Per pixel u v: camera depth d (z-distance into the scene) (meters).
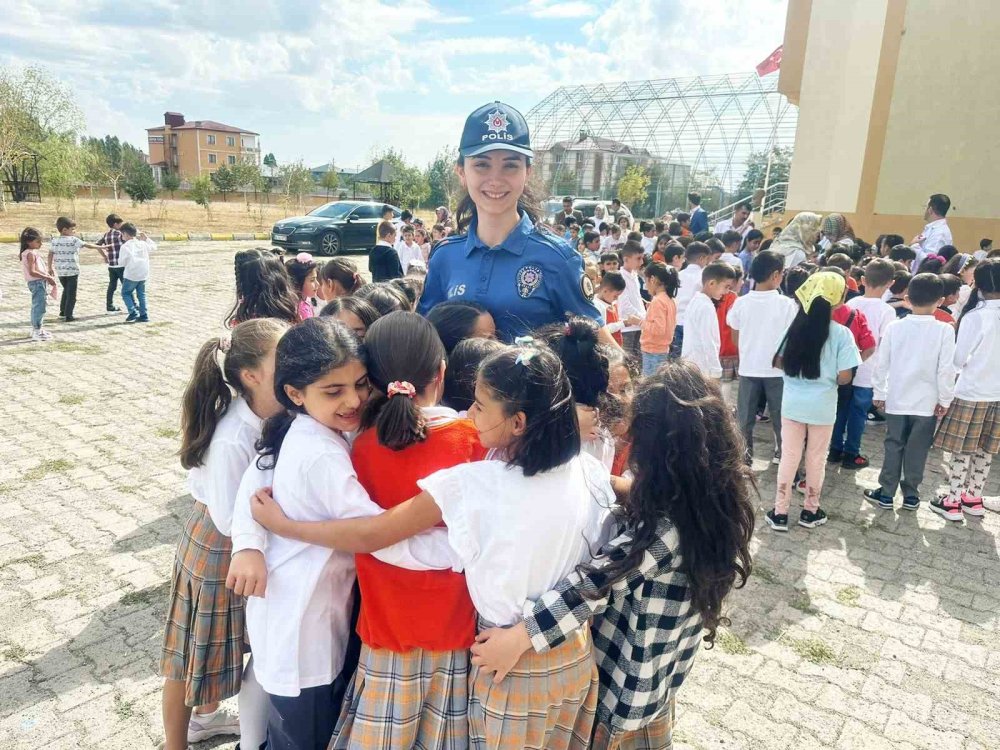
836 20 11.60
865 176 11.92
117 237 9.79
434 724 1.60
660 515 1.59
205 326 9.38
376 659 1.60
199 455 1.95
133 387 6.60
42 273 8.05
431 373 1.65
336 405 1.63
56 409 5.90
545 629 1.47
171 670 2.10
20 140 25.08
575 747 1.70
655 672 1.65
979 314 4.18
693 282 6.77
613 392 1.92
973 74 11.02
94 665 2.82
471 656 1.57
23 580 3.38
